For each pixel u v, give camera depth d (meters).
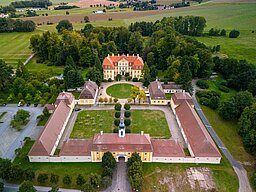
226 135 121.06
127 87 167.88
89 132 121.31
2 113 136.62
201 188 91.50
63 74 172.25
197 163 102.69
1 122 128.88
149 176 96.19
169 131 122.62
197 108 143.50
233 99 132.62
